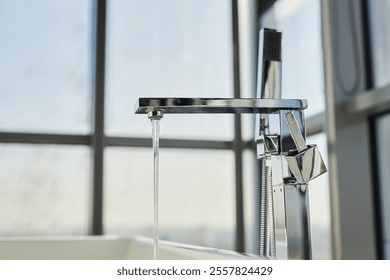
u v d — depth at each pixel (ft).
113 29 9.14
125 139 8.78
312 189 7.69
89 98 8.83
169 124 9.18
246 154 9.36
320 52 7.52
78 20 8.94
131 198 8.79
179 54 9.44
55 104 8.67
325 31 7.13
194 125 9.28
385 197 6.79
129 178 8.81
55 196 8.50
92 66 8.81
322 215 7.44
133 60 9.19
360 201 6.82
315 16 7.85
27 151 8.43
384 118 6.81
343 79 7.02
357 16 7.22
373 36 7.12
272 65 2.00
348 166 6.86
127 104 9.04
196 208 9.11
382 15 6.93
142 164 8.91
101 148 8.52
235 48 9.61
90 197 8.51
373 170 6.93
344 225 6.77
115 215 8.68
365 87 7.14
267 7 9.36
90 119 8.75
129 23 9.24
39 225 8.38
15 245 3.89
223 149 9.31
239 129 9.34
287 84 8.60
